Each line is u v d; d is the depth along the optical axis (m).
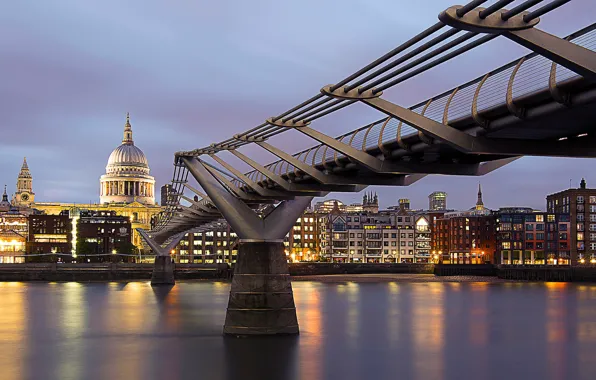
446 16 21.75
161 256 159.25
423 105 36.91
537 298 123.69
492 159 41.22
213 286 153.00
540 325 81.62
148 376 49.34
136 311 92.62
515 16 22.23
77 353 58.66
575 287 159.00
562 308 103.81
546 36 22.56
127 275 185.75
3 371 51.69
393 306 103.69
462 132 33.53
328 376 49.09
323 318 84.94
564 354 60.38
